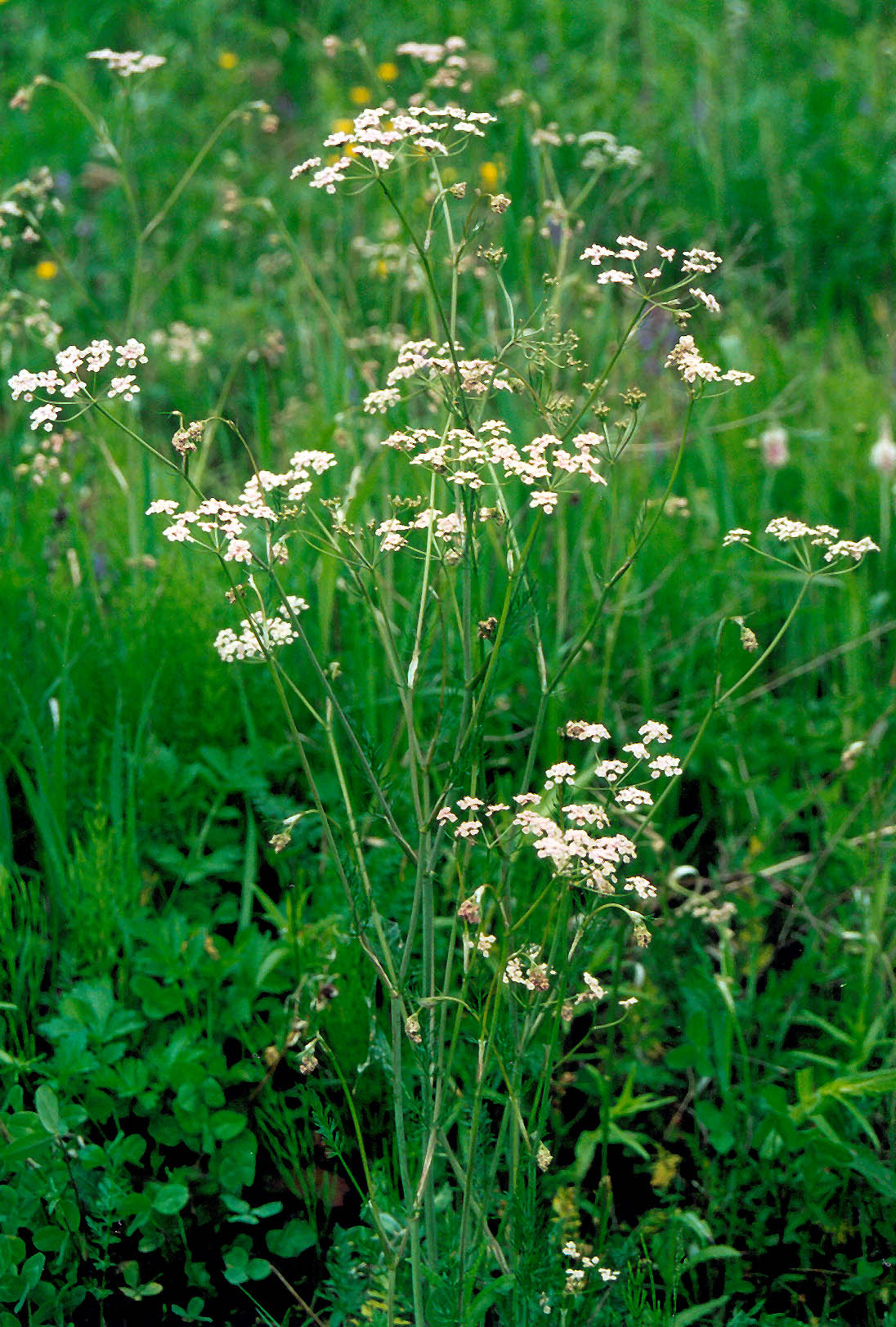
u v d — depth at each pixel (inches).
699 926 105.7
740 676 122.8
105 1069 86.8
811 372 150.9
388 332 123.6
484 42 242.8
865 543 70.7
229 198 133.4
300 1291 85.0
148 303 173.3
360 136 64.5
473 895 63.8
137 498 125.6
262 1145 90.8
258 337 164.2
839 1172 89.6
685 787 118.7
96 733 111.7
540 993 68.7
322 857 103.3
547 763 111.3
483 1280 79.0
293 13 273.9
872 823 106.0
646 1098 90.2
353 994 89.6
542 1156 66.3
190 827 108.7
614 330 146.1
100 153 219.3
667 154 217.5
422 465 68.5
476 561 68.3
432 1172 73.5
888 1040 91.4
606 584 73.7
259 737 113.7
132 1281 82.7
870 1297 83.4
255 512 66.0
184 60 257.3
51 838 97.5
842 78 240.2
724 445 139.6
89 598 117.6
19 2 273.7
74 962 94.3
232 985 96.3
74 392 65.1
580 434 67.1
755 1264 86.9
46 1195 83.0
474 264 121.3
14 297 125.4
